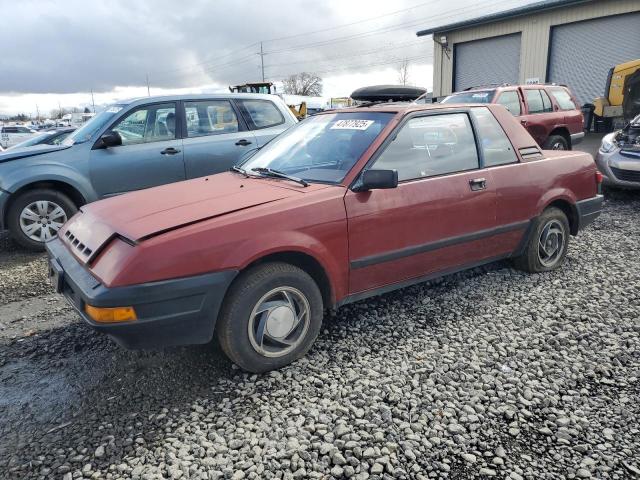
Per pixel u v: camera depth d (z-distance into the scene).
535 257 4.45
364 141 3.51
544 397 2.74
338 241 3.16
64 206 5.95
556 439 2.42
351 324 3.65
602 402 2.69
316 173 3.48
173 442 2.44
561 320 3.64
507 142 4.21
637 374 2.95
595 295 4.06
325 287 3.29
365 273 3.37
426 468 2.24
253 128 6.91
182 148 6.35
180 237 2.68
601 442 2.39
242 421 2.59
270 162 3.89
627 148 7.65
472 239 3.91
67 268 2.95
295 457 2.32
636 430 2.47
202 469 2.26
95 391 2.91
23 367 3.20
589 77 18.55
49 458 2.36
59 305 4.25
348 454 2.33
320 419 2.58
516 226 4.20
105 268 2.65
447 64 23.05
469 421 2.55
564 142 11.02
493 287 4.27
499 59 21.14
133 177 6.13
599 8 17.58
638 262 4.81
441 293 4.17
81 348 3.44
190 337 2.77
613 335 3.40
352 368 3.06
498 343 3.33
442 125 3.83
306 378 2.96
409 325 3.62
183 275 2.65
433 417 2.59
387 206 3.36
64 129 9.27
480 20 20.72
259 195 3.17
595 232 5.95
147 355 3.29
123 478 2.22
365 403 2.71
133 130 6.19
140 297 2.56
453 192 3.70
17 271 5.23
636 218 6.54
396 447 2.37
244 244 2.80
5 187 5.62
